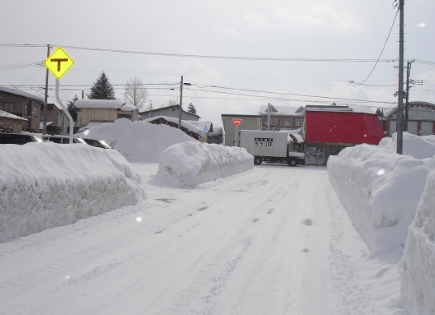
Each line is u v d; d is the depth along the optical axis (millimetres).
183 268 5766
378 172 6711
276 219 9781
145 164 29594
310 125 45594
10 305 4301
